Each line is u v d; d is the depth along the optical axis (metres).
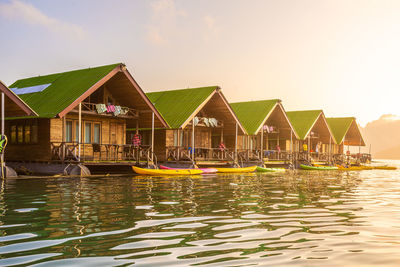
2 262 5.41
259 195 13.92
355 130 62.00
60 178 19.98
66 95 24.19
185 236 7.12
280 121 43.06
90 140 27.05
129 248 6.22
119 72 25.64
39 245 6.32
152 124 27.42
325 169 41.12
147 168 25.30
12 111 23.73
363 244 6.68
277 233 7.48
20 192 13.39
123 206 10.57
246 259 5.68
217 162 33.50
